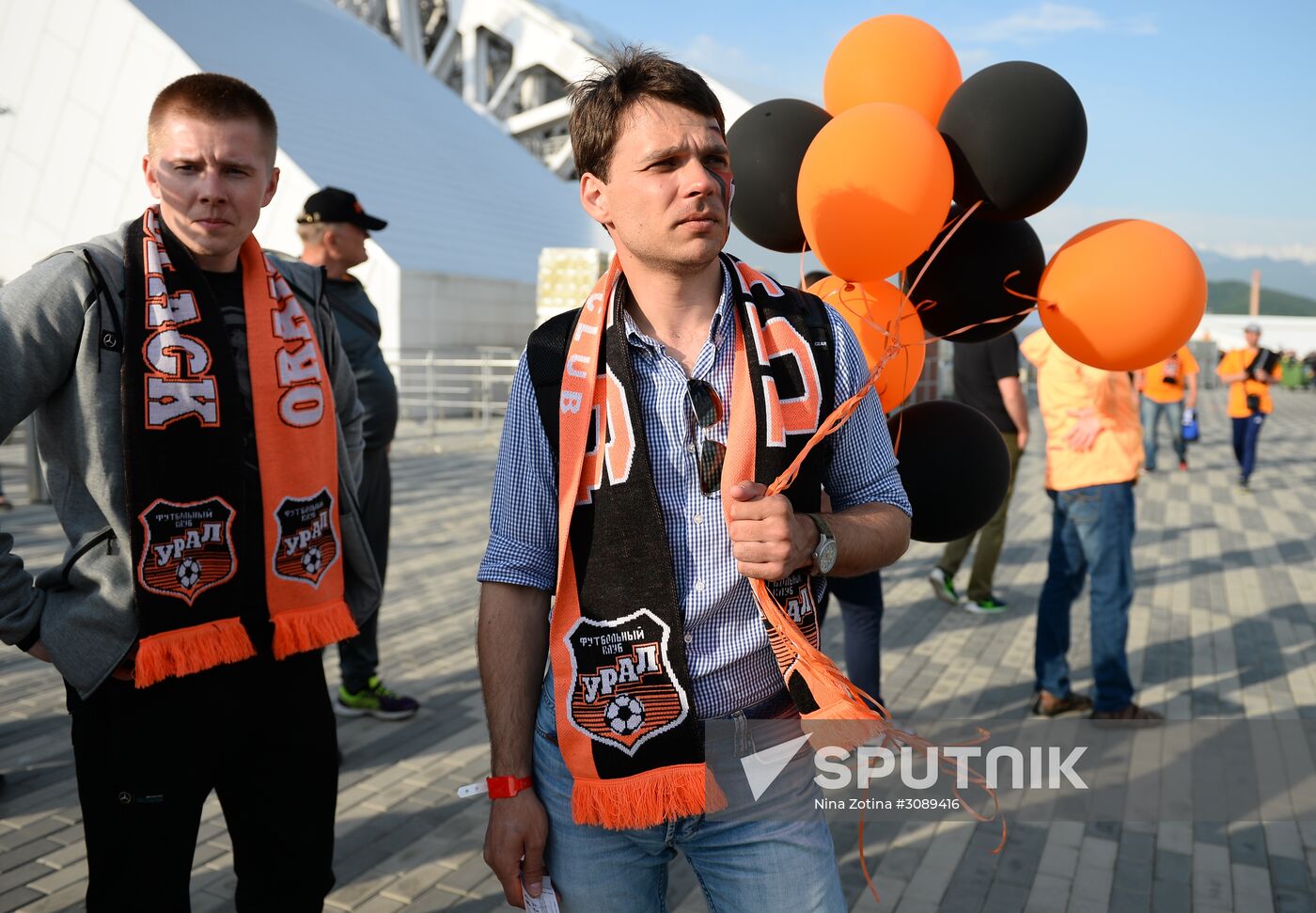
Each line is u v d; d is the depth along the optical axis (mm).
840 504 1637
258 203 1979
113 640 1807
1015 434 5613
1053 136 1820
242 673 1942
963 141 1885
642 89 1477
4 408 1725
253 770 1990
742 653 1519
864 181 1756
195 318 1898
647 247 1493
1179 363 12555
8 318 1728
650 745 1487
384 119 27125
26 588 1838
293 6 33969
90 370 1801
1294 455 14703
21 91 22672
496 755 1591
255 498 1981
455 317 20125
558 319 1626
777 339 1536
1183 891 2922
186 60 21500
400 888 2922
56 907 2746
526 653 1609
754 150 2082
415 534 7973
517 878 1578
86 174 21984
